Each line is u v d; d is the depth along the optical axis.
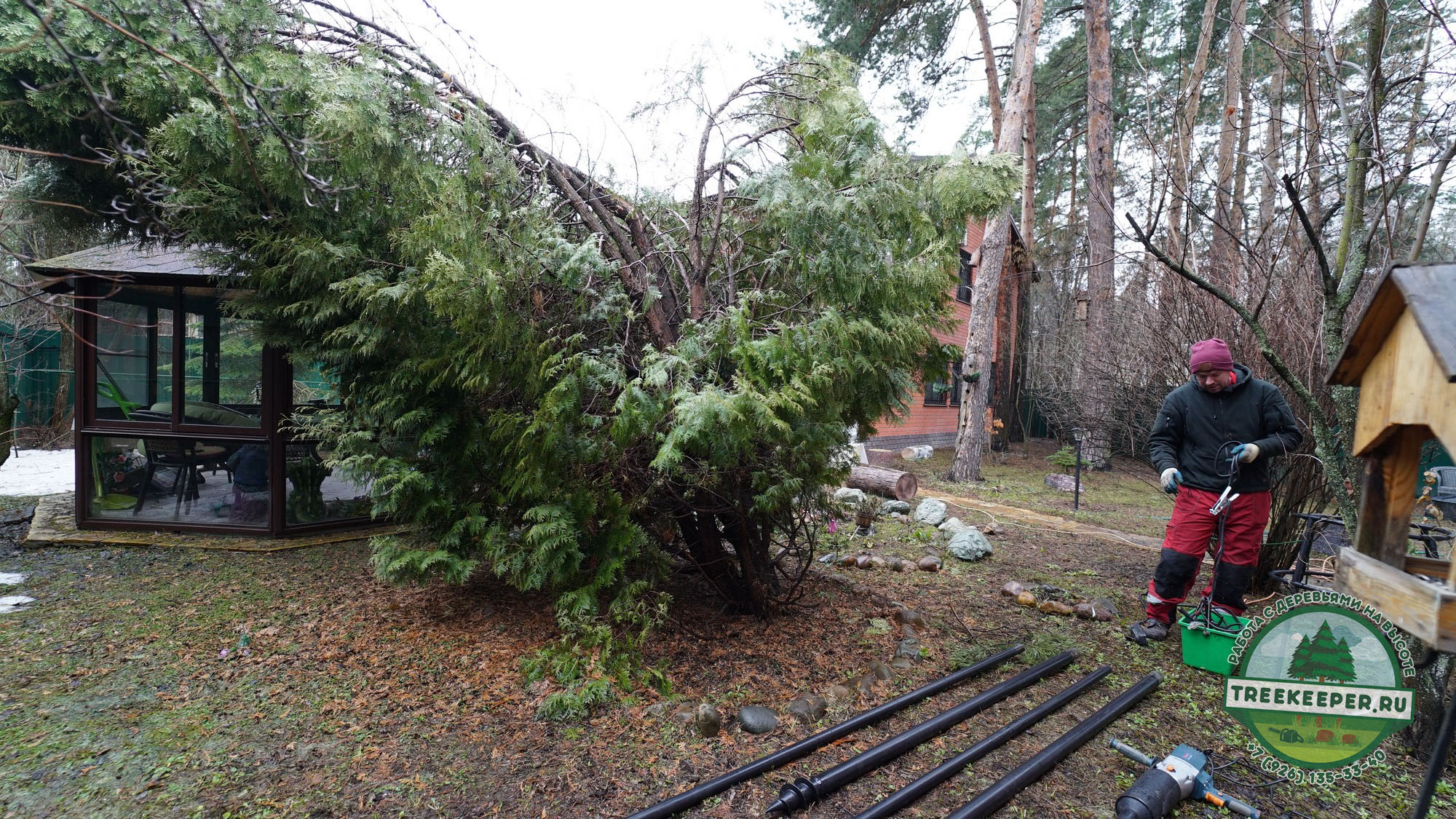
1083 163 20.16
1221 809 2.41
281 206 4.10
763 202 3.43
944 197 3.55
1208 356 3.70
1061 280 20.03
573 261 3.18
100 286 5.76
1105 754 2.74
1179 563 3.89
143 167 3.96
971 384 11.25
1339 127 3.69
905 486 8.12
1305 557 4.50
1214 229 5.69
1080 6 12.47
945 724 2.89
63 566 5.07
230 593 4.51
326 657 3.52
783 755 2.61
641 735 2.80
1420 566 1.57
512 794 2.42
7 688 3.15
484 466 3.90
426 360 3.67
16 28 3.44
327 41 3.63
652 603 3.64
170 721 2.88
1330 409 4.47
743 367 3.01
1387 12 2.93
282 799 2.37
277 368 5.75
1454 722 1.45
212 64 3.38
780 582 4.55
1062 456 13.47
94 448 5.94
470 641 3.71
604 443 3.24
